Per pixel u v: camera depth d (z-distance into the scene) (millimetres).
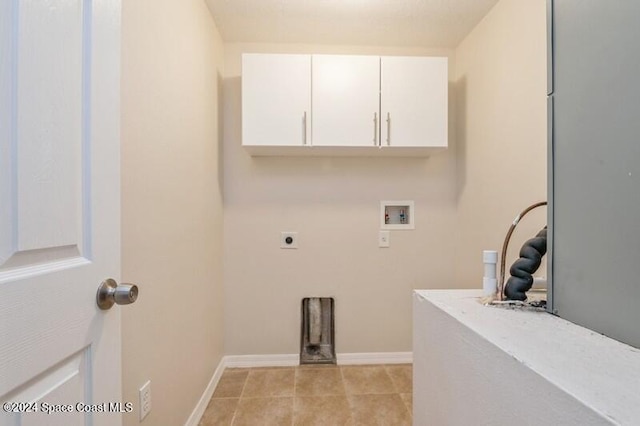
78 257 631
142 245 1080
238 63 2135
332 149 1979
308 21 1887
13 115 489
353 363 2193
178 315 1376
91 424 655
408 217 2230
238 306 2166
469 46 2023
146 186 1106
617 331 702
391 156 2205
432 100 1893
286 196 2184
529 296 1139
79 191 632
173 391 1322
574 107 810
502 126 1674
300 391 1843
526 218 1482
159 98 1199
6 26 479
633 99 657
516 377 632
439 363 993
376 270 2221
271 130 1857
